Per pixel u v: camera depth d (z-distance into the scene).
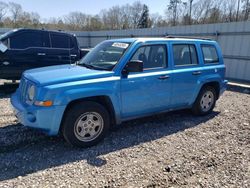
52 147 3.90
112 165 3.40
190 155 3.76
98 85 3.87
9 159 3.48
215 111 6.14
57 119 3.61
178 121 5.30
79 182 2.98
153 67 4.59
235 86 9.92
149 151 3.85
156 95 4.60
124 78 4.14
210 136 4.54
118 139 4.27
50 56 7.93
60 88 3.58
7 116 5.25
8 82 8.79
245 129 4.95
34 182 2.96
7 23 41.44
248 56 10.79
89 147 3.94
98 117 3.98
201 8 36.69
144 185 2.97
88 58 4.80
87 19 47.03
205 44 5.58
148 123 5.11
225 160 3.65
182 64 5.06
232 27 11.35
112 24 49.56
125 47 4.38
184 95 5.10
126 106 4.25
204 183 3.05
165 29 15.09
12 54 7.34
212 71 5.57
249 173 3.31
